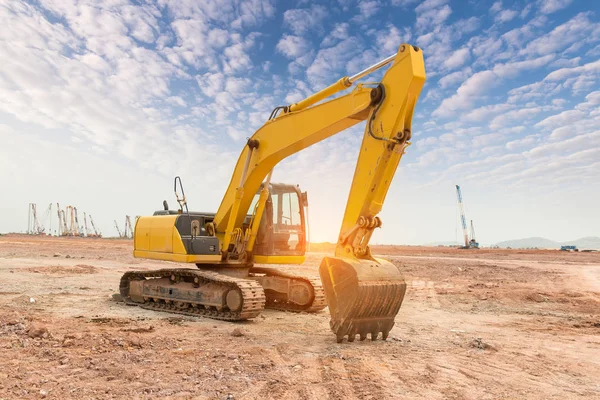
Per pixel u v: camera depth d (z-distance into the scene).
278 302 12.95
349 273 7.78
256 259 12.22
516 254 59.88
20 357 6.61
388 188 8.00
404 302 14.65
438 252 67.06
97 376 5.87
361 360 6.99
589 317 12.22
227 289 10.73
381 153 7.81
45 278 18.27
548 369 6.89
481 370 6.71
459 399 5.41
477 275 25.31
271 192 12.27
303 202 12.80
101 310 11.77
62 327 8.94
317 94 9.58
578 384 6.15
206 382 5.73
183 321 10.44
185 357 6.91
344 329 7.89
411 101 7.68
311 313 11.94
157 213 13.63
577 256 53.62
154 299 12.52
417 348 8.00
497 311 13.12
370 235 8.17
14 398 5.01
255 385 5.67
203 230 12.45
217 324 10.12
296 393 5.43
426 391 5.66
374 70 8.37
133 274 13.20
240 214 11.82
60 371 6.03
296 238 12.54
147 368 6.27
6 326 8.45
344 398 5.32
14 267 21.81
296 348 7.70
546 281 22.30
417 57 7.66
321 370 6.40
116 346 7.42
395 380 6.06
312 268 26.69
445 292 17.22
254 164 10.91
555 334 9.84
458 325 10.71
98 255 34.25
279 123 10.34
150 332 8.92
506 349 8.20
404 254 56.25
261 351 7.43
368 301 7.79
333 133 9.45
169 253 12.02
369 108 8.23
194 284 11.69
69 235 127.62
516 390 5.81
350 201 8.24
